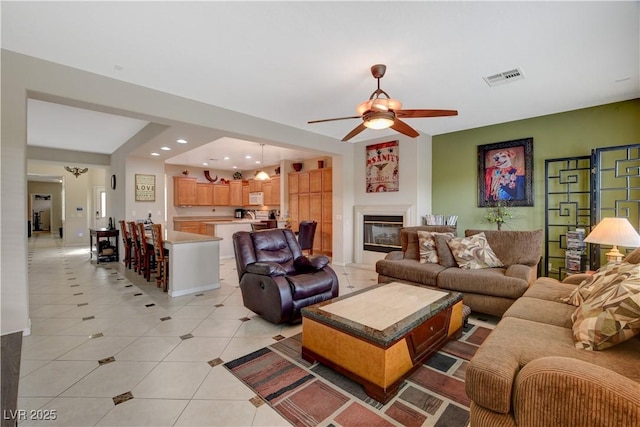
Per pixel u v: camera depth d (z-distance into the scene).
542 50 2.57
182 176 9.24
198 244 4.25
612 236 2.75
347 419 1.69
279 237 3.72
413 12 2.06
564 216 4.20
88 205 9.70
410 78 3.10
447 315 2.51
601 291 1.73
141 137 4.99
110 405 1.80
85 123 4.68
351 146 6.14
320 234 7.70
